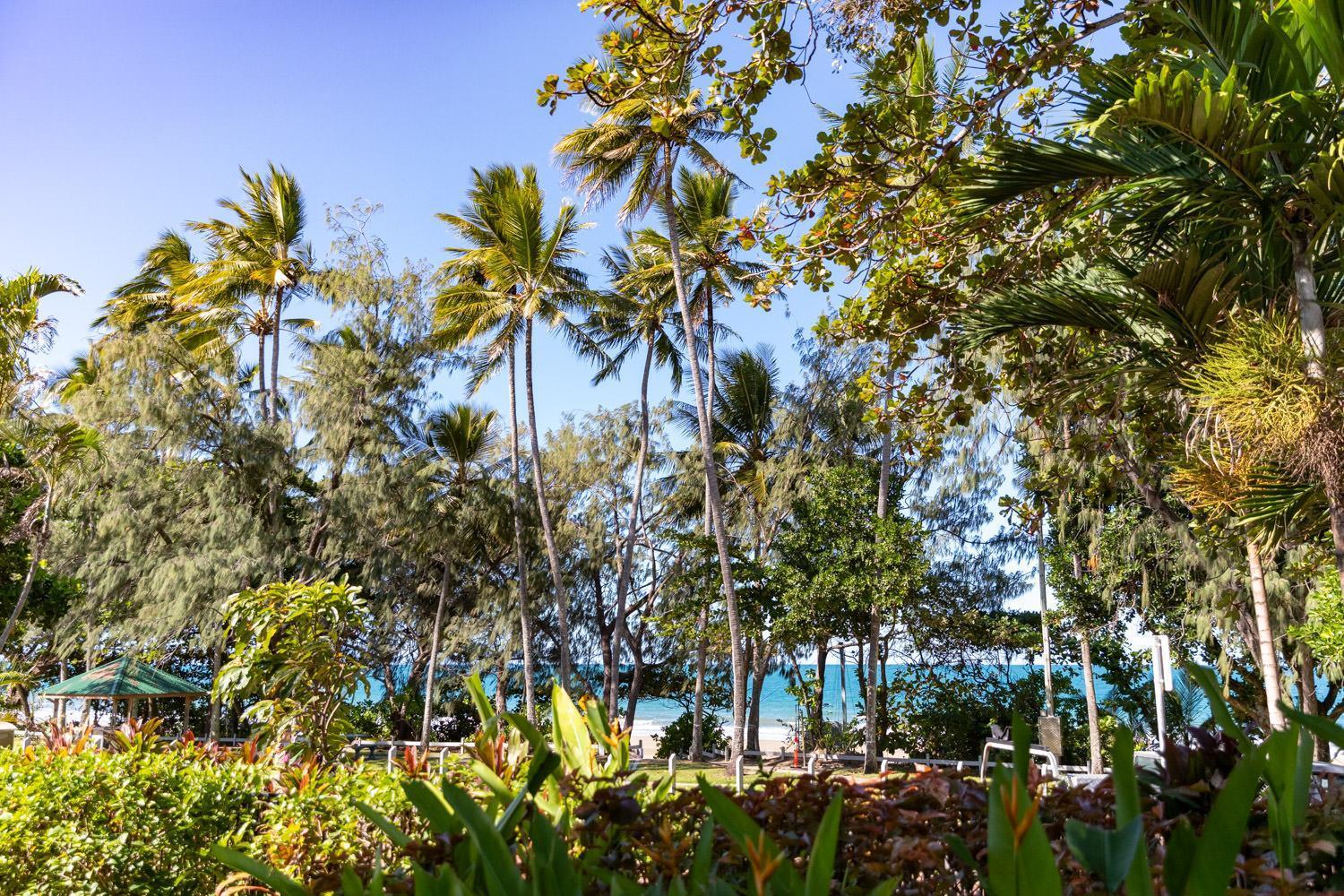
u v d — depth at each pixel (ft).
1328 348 13.91
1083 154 15.66
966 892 5.77
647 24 14.65
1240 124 13.61
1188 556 51.42
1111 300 18.15
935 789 6.07
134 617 72.13
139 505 71.31
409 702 86.28
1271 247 16.39
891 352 21.15
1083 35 15.81
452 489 82.23
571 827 6.95
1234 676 58.90
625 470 89.66
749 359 82.64
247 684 20.77
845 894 5.28
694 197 73.31
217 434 74.18
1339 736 4.25
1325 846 4.65
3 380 47.70
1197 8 15.25
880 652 74.74
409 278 80.43
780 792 6.57
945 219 18.76
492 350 80.02
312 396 75.87
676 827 6.49
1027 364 21.83
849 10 15.33
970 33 15.92
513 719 5.80
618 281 86.48
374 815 5.21
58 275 48.08
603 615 90.84
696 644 74.64
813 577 68.49
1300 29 15.26
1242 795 3.24
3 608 44.52
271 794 15.43
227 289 91.20
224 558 68.18
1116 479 29.12
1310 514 17.06
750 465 83.25
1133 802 3.60
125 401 70.23
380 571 76.28
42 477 46.01
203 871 14.67
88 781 14.64
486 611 85.05
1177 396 20.63
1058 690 69.36
